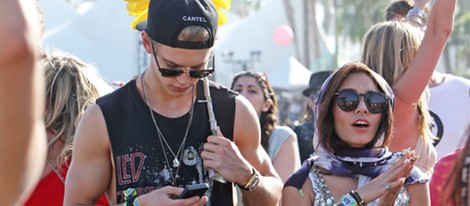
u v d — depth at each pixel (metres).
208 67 2.96
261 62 23.30
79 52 19.84
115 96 2.97
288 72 21.05
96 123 2.92
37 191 3.42
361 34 43.72
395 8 5.11
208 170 2.91
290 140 5.00
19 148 1.26
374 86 3.30
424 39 3.63
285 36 17.94
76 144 2.96
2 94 1.23
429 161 3.75
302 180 3.28
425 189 3.25
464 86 4.37
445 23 3.59
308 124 5.61
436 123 4.31
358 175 3.24
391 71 3.80
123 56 19.73
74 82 3.61
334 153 3.29
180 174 2.93
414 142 3.73
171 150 2.93
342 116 3.27
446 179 2.20
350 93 3.26
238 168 2.88
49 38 20.02
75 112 3.55
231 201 3.04
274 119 5.27
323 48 33.91
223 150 2.87
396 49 3.80
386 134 3.32
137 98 2.96
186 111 2.97
